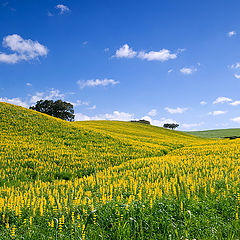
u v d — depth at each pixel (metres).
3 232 5.95
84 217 6.31
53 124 39.38
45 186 13.40
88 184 12.88
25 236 5.61
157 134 69.25
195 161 20.17
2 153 23.16
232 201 7.88
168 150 34.19
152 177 14.20
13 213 7.21
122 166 21.19
